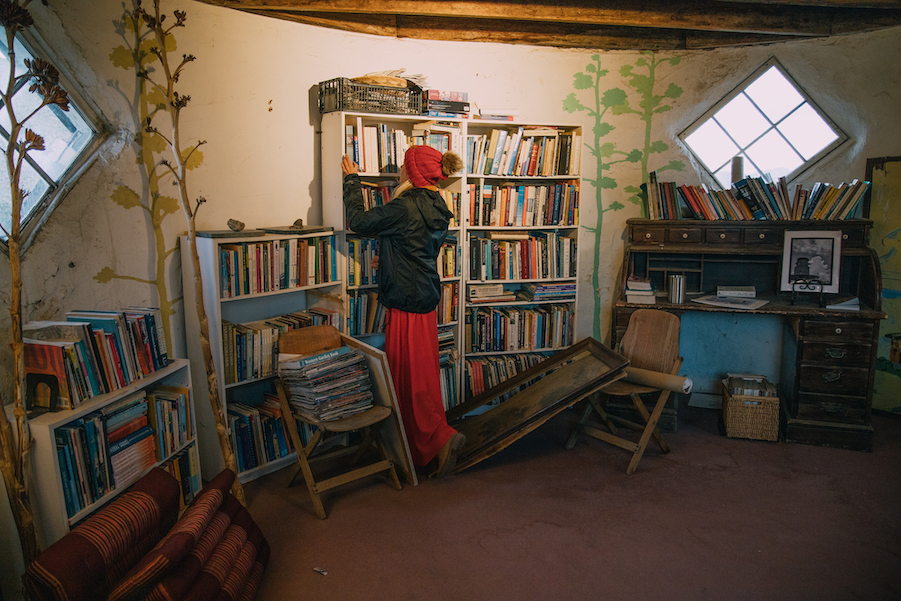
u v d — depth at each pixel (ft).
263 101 11.50
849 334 12.23
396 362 10.98
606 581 8.07
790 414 12.97
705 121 14.70
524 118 14.34
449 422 13.42
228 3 10.78
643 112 14.60
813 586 7.96
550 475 11.28
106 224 9.25
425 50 13.47
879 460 11.91
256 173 11.55
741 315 14.78
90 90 8.97
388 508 10.03
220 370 9.96
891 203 13.51
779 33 13.46
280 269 10.74
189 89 10.37
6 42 8.11
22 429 6.57
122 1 9.29
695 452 12.35
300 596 7.77
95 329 7.72
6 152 6.59
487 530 9.35
